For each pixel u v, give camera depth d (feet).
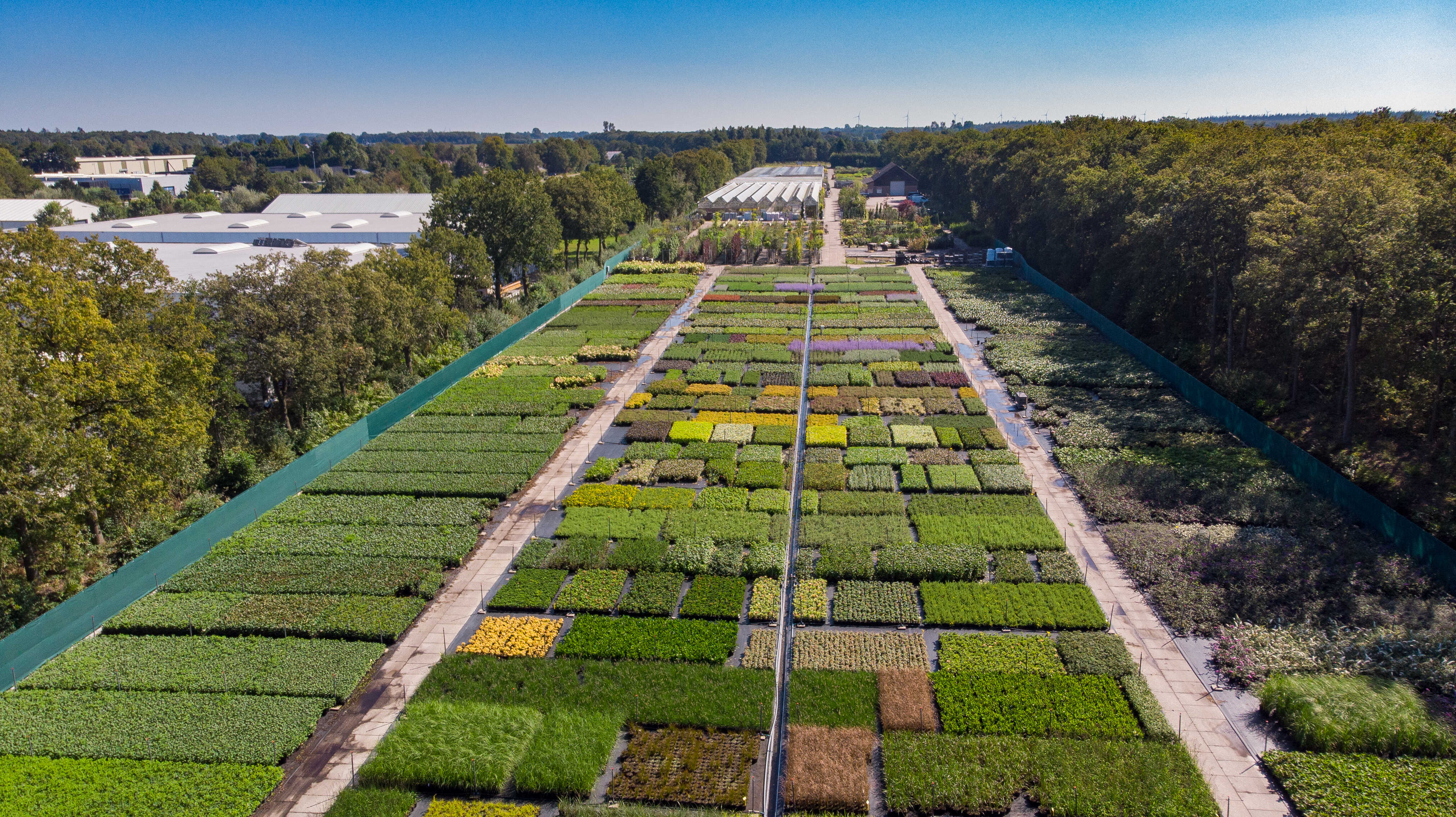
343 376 182.39
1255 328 201.46
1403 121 243.19
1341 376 167.22
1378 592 107.34
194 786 79.56
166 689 93.40
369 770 81.82
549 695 92.17
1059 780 79.05
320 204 428.56
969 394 187.52
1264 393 176.04
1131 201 254.68
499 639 102.53
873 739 85.61
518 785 80.38
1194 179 209.97
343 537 126.82
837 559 118.42
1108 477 141.79
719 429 167.94
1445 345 130.52
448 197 278.26
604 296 300.40
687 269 345.92
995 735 86.02
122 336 134.41
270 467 152.35
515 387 195.93
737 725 87.61
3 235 127.95
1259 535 122.11
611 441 166.71
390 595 111.96
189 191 613.11
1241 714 88.79
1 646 92.17
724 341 237.04
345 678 94.73
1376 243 134.10
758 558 118.62
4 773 80.38
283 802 79.36
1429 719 84.28
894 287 307.58
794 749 83.66
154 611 107.55
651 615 108.17
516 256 280.31
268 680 94.22
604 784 81.56
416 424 174.29
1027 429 169.78
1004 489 140.36
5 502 102.47
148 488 122.52
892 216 491.31
